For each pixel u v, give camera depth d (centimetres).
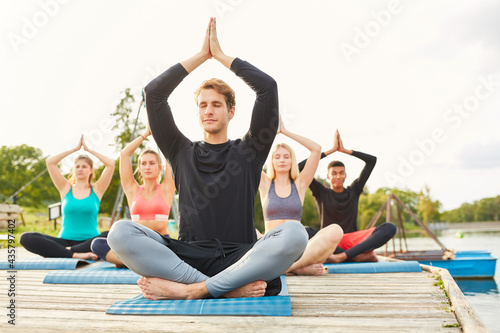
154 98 226
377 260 443
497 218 6750
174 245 211
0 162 4662
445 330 153
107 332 152
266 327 158
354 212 489
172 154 231
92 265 424
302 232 192
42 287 282
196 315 178
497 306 432
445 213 6850
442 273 321
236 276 193
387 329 154
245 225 217
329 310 192
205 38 232
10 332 151
